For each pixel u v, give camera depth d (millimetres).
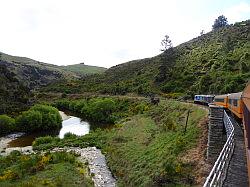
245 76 77438
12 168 38875
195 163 29875
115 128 65812
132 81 132500
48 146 55375
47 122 80625
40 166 38000
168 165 30109
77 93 150375
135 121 66312
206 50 121438
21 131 77062
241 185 14008
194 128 39031
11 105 97562
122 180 35125
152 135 47906
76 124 88562
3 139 68875
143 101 90562
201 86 87875
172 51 131500
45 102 127562
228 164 16719
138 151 42594
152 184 29141
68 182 33156
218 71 91125
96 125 85375
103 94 132250
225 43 113625
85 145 55469
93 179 37188
